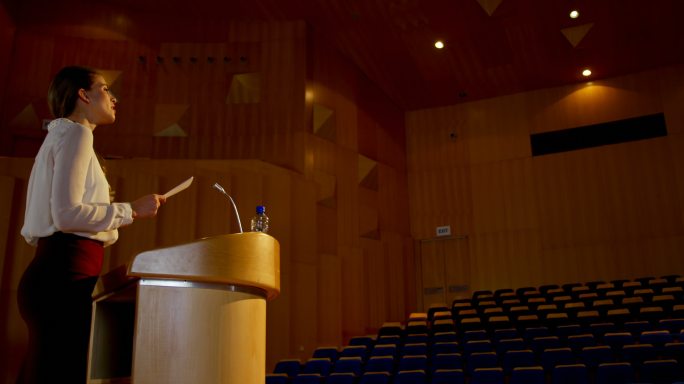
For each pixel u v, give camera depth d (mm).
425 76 10227
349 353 6492
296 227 7738
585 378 4953
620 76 10375
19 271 6008
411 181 11008
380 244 9688
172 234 6852
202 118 8367
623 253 9609
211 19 8789
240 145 8320
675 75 10062
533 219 10227
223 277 1311
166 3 8453
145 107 8250
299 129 8406
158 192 6945
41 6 8172
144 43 8492
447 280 10461
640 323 6492
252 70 8656
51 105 1402
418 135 11195
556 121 10555
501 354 6016
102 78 1444
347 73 9672
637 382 5191
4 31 7684
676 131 9836
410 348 6242
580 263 9789
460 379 5102
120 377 1513
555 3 8391
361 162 9594
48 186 1243
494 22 8789
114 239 1369
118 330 1524
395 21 8773
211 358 1292
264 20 8820
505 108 10891
